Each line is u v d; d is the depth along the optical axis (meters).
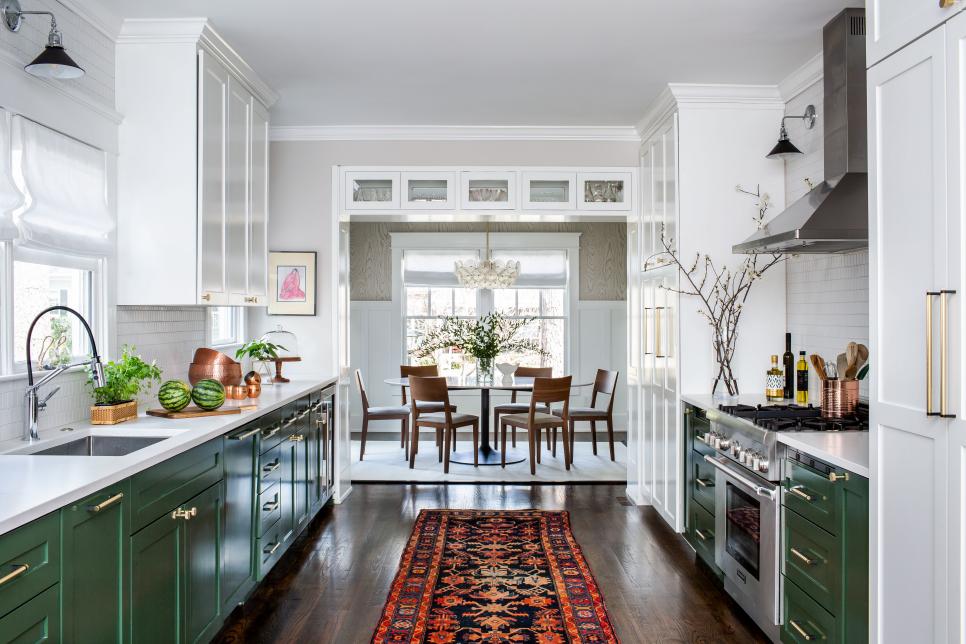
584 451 7.17
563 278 8.75
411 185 5.20
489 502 5.17
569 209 5.23
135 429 2.73
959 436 1.70
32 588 1.61
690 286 4.23
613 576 3.67
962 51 1.69
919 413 1.85
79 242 2.86
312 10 3.17
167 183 3.26
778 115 4.28
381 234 8.67
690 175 4.23
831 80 3.25
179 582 2.43
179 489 2.43
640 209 5.18
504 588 3.48
